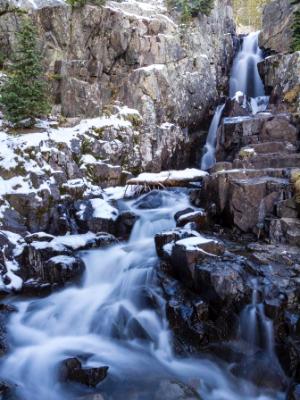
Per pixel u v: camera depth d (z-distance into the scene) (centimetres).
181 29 1658
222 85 1884
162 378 580
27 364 615
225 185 968
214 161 1588
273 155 1144
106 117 1345
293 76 1548
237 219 912
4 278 834
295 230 816
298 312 626
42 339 691
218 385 577
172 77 1540
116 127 1308
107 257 895
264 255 755
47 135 1148
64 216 1016
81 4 1399
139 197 1165
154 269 784
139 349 667
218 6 1933
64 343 680
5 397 539
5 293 811
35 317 737
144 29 1529
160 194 1162
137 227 1027
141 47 1502
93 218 1018
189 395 543
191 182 1179
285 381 572
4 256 865
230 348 624
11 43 1400
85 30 1412
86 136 1229
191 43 1683
